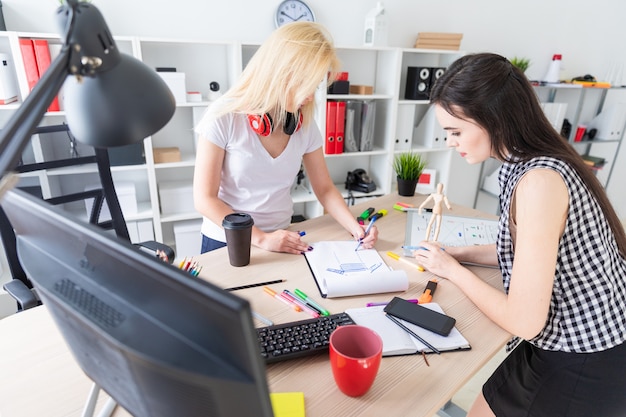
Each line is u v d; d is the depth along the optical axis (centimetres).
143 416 47
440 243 122
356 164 295
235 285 96
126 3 209
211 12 226
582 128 324
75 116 50
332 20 252
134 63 52
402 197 169
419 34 261
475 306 90
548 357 91
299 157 138
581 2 314
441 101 82
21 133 35
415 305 87
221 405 37
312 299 91
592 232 79
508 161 83
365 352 67
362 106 253
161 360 35
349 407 62
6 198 49
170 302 36
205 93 240
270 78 112
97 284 41
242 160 127
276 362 71
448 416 155
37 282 46
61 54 42
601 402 85
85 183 230
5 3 191
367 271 104
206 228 138
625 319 83
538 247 72
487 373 179
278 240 112
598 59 341
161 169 246
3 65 180
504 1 291
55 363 71
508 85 77
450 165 299
